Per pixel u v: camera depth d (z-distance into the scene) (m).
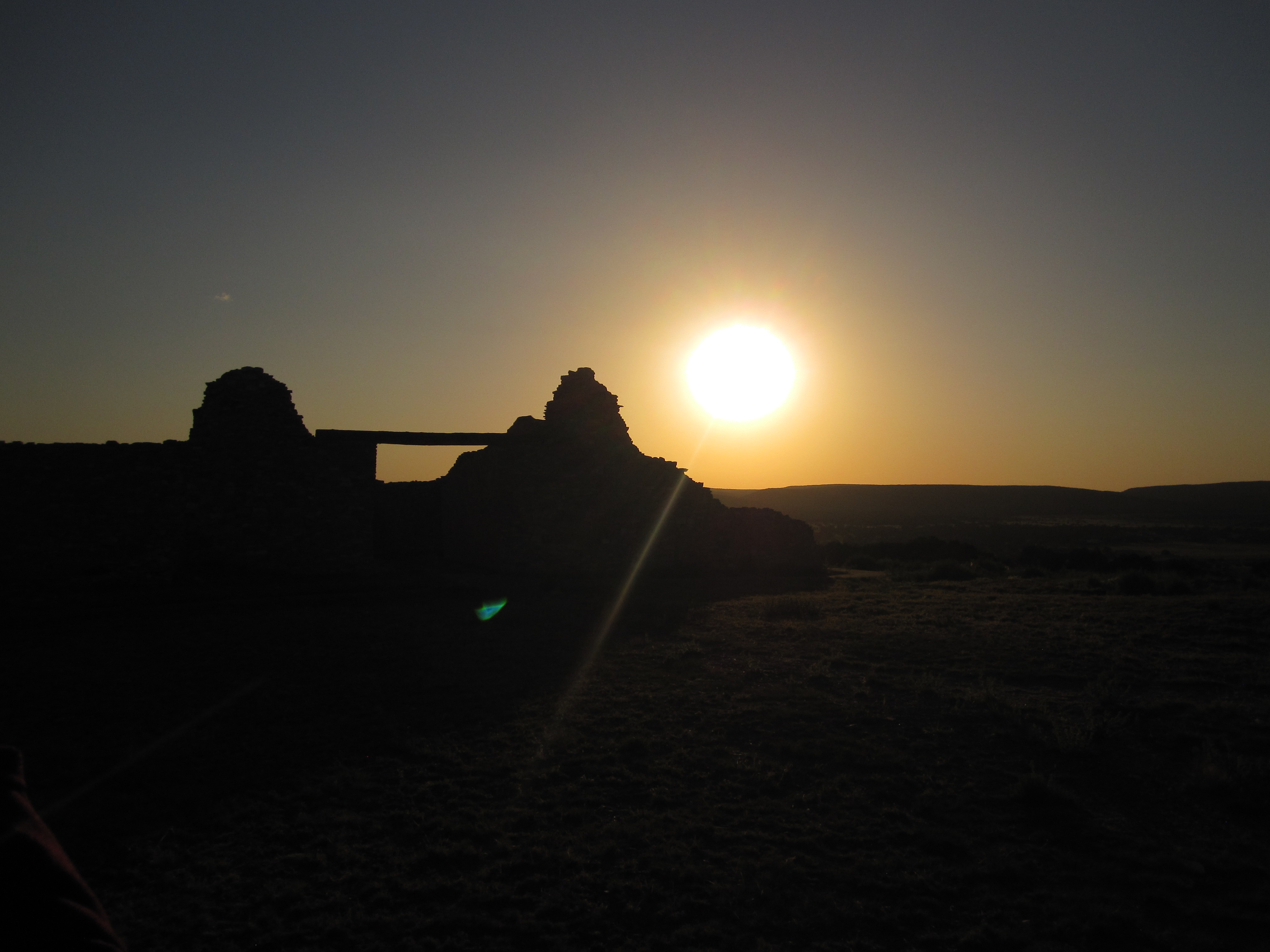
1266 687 12.82
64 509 21.17
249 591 21.33
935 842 7.44
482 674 13.70
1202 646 16.23
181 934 5.93
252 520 24.33
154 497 22.00
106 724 10.74
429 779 9.00
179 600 19.86
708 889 6.64
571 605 21.94
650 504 29.95
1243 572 34.66
